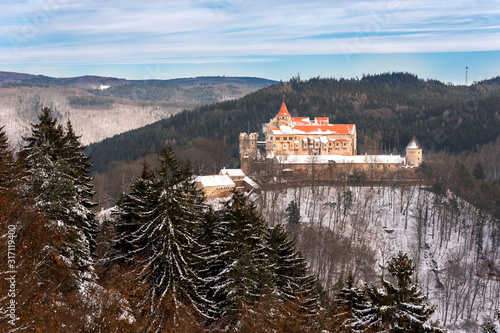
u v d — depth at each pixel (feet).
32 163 124.06
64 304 95.30
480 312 303.27
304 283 134.31
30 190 108.99
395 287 93.91
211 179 411.34
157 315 102.17
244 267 111.55
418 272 346.54
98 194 383.86
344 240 358.64
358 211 411.95
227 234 121.70
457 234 391.45
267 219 369.50
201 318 115.24
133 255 123.85
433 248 373.40
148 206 119.85
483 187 444.96
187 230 117.39
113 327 90.74
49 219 105.60
